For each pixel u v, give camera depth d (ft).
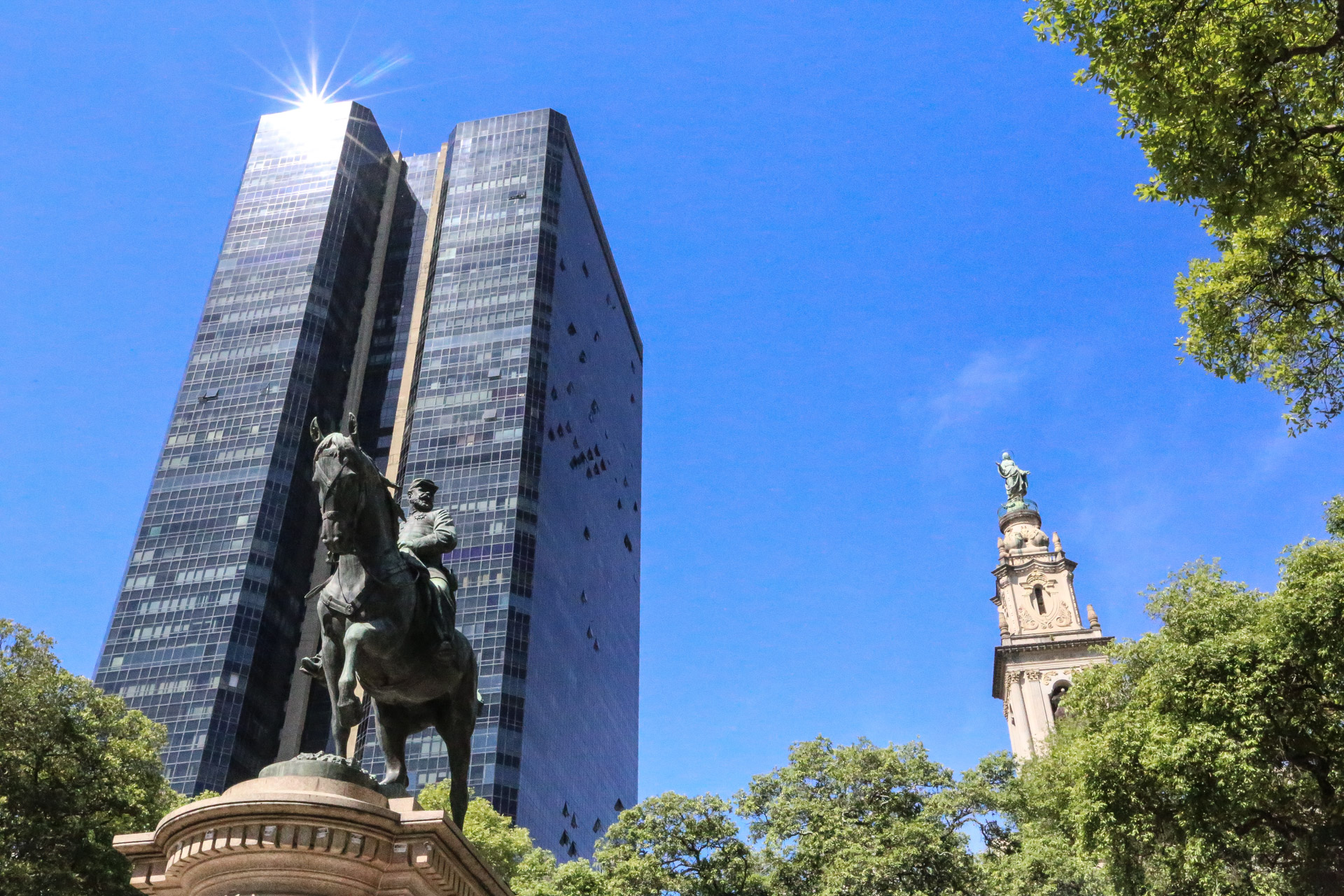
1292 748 100.68
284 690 434.71
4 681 117.39
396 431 497.46
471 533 427.74
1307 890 97.35
